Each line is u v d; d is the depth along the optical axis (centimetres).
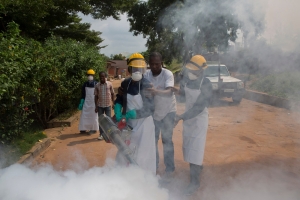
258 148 584
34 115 865
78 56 985
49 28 1609
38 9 1186
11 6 1137
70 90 928
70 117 882
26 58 555
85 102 723
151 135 350
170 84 383
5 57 475
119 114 350
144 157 344
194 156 377
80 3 1495
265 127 772
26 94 575
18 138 584
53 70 749
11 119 533
